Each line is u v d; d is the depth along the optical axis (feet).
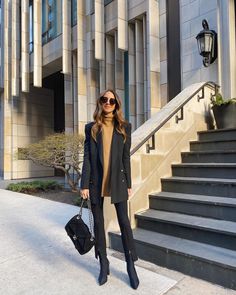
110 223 13.43
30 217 20.13
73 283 10.21
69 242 14.52
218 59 22.43
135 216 14.02
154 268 11.16
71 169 36.06
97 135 10.11
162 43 28.63
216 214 12.55
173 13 28.07
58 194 31.53
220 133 18.43
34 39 45.57
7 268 11.66
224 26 22.50
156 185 15.64
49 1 45.78
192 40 24.72
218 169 15.08
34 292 9.70
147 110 29.76
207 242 11.55
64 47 38.81
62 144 28.22
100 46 33.86
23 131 54.39
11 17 51.52
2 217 20.33
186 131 18.60
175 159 17.40
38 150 28.60
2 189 36.19
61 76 54.03
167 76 28.07
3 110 54.29
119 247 12.84
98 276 10.68
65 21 38.93
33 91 56.13
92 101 36.01
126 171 10.13
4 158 52.54
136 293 9.34
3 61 53.83
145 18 30.83
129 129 10.31
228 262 9.71
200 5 24.35
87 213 20.77
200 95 20.33
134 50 32.45
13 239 15.20
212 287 9.64
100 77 35.27
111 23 34.12
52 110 59.36
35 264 11.96
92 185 10.09
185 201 13.57
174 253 10.93
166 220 12.76
